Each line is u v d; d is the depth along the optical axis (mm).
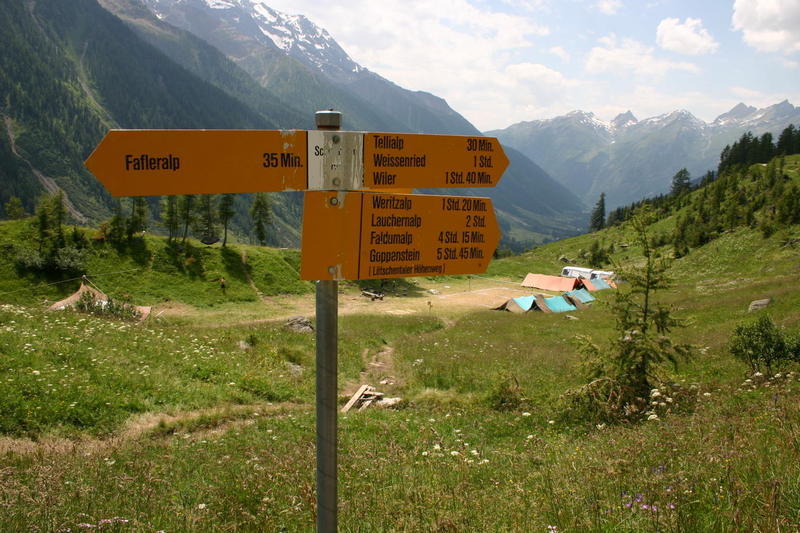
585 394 12117
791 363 13516
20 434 10086
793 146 151500
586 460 6668
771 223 70500
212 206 70438
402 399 15906
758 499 3844
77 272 54781
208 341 20469
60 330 16828
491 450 9016
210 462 8344
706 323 29562
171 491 6477
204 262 63375
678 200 133875
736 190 106250
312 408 14695
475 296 67438
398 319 43812
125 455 8664
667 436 7211
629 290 13195
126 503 5711
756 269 60844
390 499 5402
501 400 14594
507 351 25797
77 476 6758
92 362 14242
